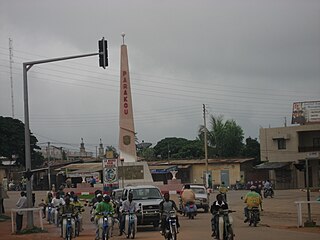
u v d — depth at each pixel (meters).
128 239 21.31
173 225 17.58
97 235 19.89
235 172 77.44
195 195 35.72
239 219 29.94
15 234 25.12
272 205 40.84
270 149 72.88
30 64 25.38
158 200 25.80
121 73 49.34
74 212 21.47
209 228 24.73
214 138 91.44
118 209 23.70
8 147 72.38
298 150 71.12
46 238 23.11
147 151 100.94
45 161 96.25
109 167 36.94
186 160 81.56
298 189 67.25
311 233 20.77
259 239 18.64
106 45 23.97
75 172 69.81
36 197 59.16
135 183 48.91
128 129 49.50
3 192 39.12
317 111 72.12
